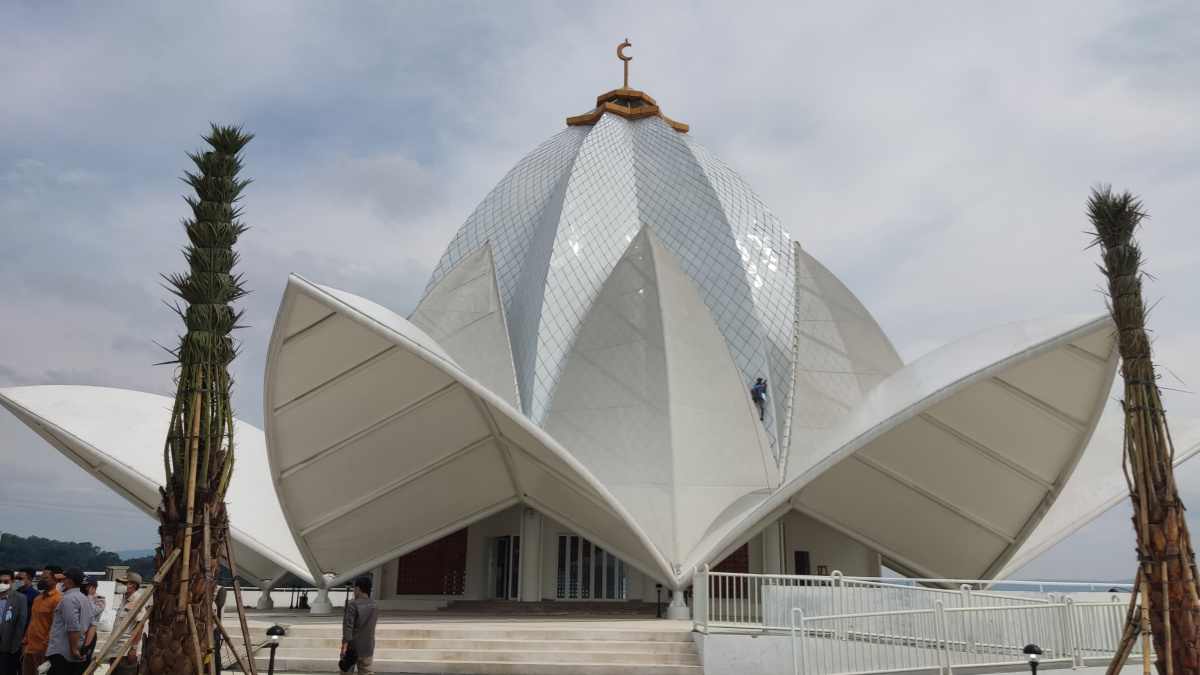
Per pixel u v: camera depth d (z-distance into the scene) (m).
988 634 15.77
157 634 7.80
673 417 27.09
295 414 22.19
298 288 18.58
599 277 34.22
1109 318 19.06
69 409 27.48
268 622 20.41
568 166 38.44
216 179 8.79
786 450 28.16
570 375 29.14
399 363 21.23
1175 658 8.09
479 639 17.16
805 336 30.34
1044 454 23.53
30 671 11.57
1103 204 9.16
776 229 37.50
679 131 44.09
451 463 25.17
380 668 16.20
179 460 8.22
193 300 8.54
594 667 15.93
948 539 26.80
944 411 22.69
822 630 14.95
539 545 28.11
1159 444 8.55
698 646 16.44
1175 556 8.27
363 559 26.94
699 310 29.45
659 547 25.16
